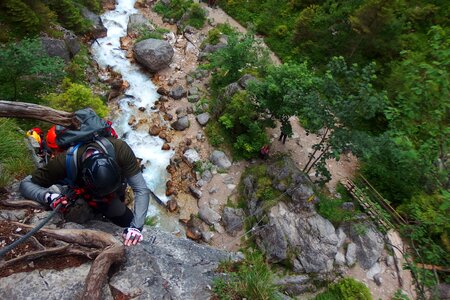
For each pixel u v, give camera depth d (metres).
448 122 7.18
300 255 13.27
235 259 5.08
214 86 19.22
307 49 20.81
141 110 17.86
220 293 3.93
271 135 17.45
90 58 18.92
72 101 12.71
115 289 3.44
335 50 19.97
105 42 20.47
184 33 22.03
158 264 4.25
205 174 16.00
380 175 15.66
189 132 17.44
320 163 13.41
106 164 2.77
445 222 7.24
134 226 3.09
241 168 16.50
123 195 3.80
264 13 23.20
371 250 13.70
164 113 17.98
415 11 19.80
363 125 17.66
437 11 19.98
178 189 15.62
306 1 22.52
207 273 4.40
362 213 14.71
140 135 17.00
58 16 18.36
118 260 3.61
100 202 3.34
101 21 20.98
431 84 7.03
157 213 14.76
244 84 17.70
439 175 7.11
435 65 7.10
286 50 21.48
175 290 3.87
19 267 3.37
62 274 3.40
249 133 16.53
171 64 20.22
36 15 16.00
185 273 4.23
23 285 3.24
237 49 18.08
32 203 4.04
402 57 18.08
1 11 15.47
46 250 3.46
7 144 5.21
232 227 14.55
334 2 21.14
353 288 12.61
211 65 18.89
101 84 18.05
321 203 14.26
